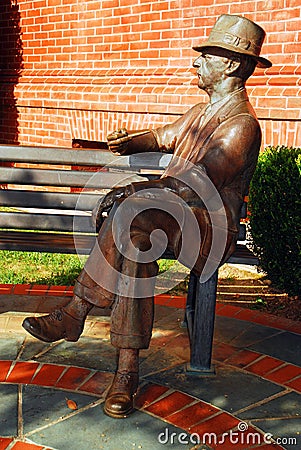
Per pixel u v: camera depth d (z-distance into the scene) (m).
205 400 3.31
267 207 5.13
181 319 4.52
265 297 5.28
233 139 3.28
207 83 3.54
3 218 4.27
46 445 2.80
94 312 4.59
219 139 3.30
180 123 3.79
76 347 3.92
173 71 7.02
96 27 7.90
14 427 2.94
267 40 6.25
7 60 9.30
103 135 7.76
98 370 3.61
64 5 8.25
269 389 3.47
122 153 3.72
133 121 7.36
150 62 7.33
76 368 3.62
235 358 3.88
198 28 6.82
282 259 5.13
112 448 2.81
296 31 6.02
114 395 3.12
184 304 4.86
